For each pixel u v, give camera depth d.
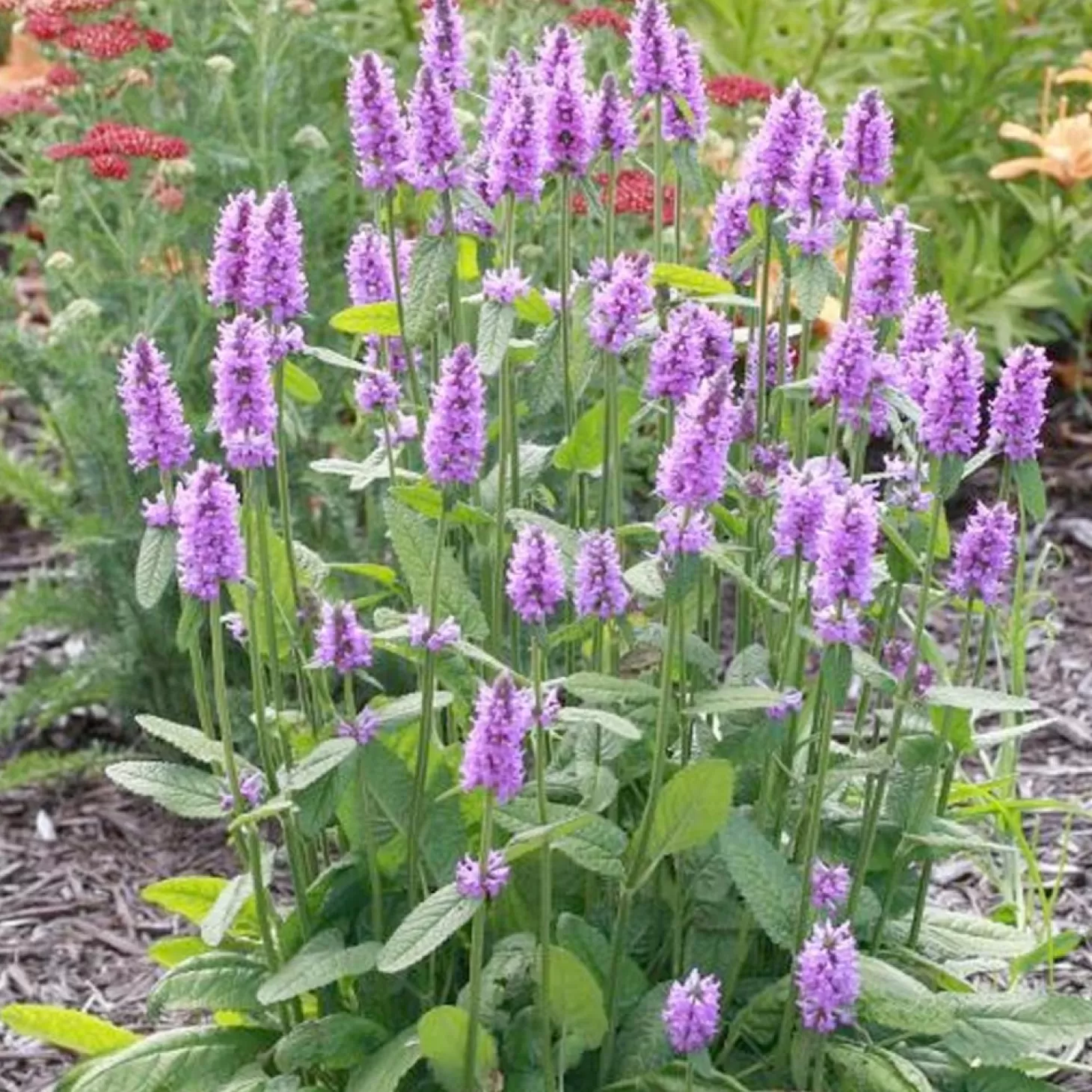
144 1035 1.50
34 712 2.14
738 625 1.35
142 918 1.82
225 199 2.13
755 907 1.19
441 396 1.11
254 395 1.15
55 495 2.06
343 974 1.17
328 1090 1.25
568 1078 1.24
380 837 1.27
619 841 1.17
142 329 2.01
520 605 1.09
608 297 1.20
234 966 1.25
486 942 1.26
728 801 1.14
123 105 2.17
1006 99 2.76
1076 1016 1.25
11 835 1.94
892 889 1.28
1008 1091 1.27
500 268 1.33
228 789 1.22
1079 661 2.18
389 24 2.61
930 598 1.31
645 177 1.88
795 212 1.23
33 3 2.02
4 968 1.75
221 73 2.04
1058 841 1.87
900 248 1.22
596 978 1.22
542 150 1.22
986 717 2.08
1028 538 2.43
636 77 1.29
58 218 2.08
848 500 1.09
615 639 1.25
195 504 1.12
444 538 1.18
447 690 1.31
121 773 1.21
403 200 1.36
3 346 2.00
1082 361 2.69
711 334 1.27
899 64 2.77
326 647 1.17
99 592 2.05
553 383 1.29
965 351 1.17
